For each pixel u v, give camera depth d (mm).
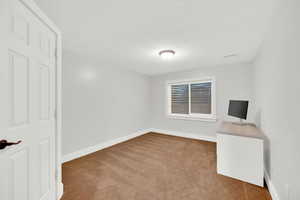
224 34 1817
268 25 1597
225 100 3357
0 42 827
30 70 1075
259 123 2379
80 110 2633
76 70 2555
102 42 2059
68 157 2434
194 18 1467
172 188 1688
